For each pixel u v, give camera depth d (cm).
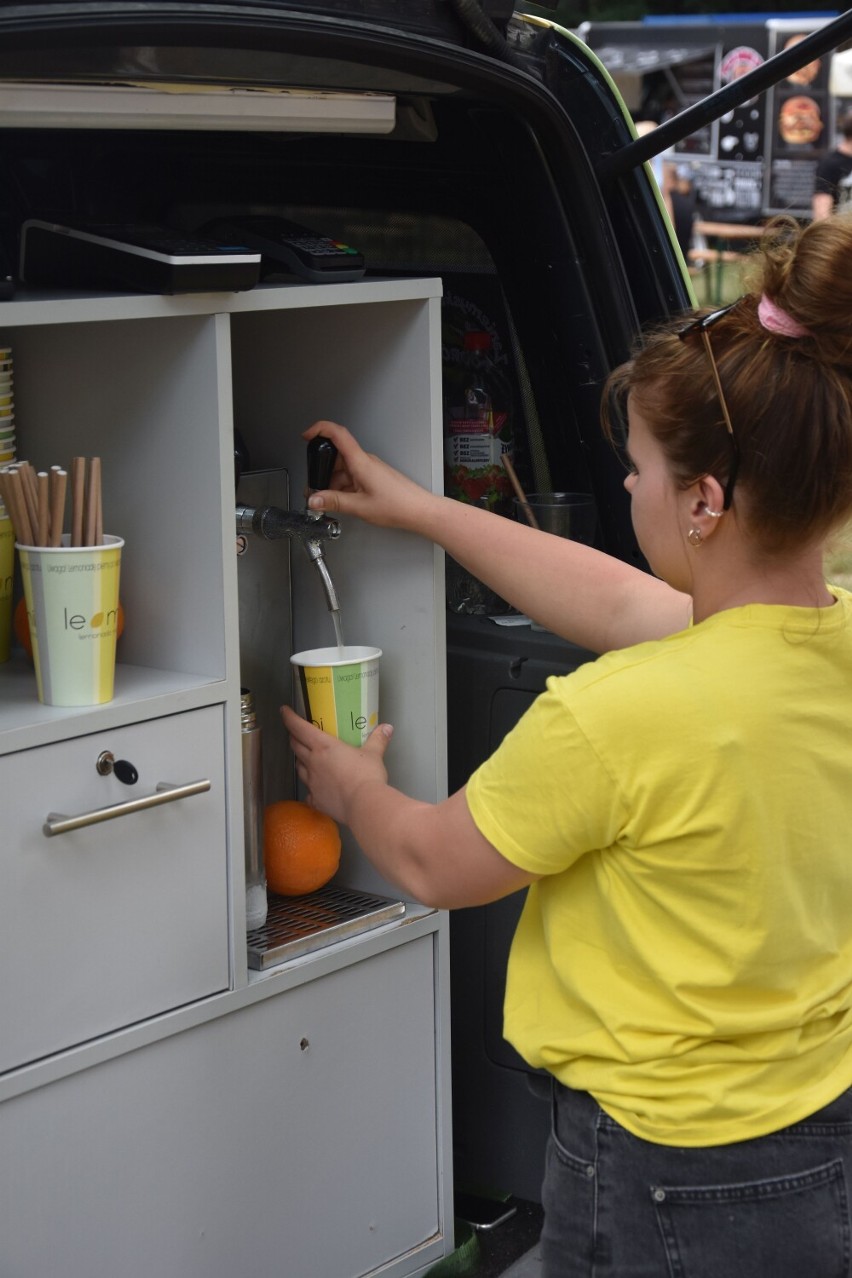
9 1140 156
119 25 138
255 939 184
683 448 130
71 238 162
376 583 199
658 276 211
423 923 198
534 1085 220
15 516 156
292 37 150
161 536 173
